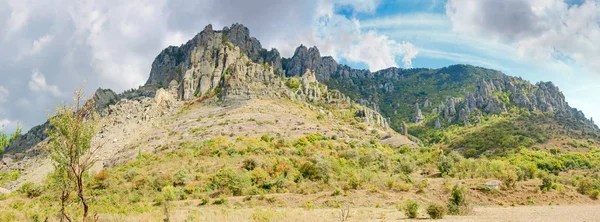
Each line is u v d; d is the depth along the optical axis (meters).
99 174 68.62
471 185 56.16
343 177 61.28
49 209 35.84
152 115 151.75
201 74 194.25
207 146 89.19
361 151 90.12
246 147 86.81
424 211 39.44
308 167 65.25
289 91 191.00
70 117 21.62
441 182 59.94
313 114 163.75
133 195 55.06
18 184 91.75
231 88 171.50
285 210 39.94
